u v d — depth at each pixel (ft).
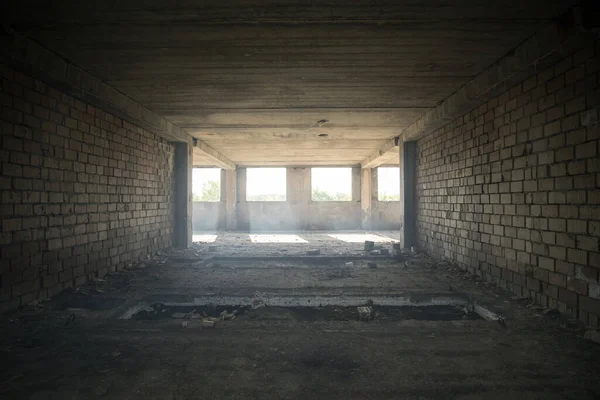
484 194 19.38
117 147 22.43
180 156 32.24
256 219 56.95
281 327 12.85
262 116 25.77
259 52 15.01
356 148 39.75
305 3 11.44
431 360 10.20
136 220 25.16
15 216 14.51
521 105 15.98
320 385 8.96
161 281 19.61
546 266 14.40
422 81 18.61
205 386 8.92
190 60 15.83
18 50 13.19
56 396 8.44
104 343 11.39
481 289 17.44
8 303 14.17
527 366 9.77
